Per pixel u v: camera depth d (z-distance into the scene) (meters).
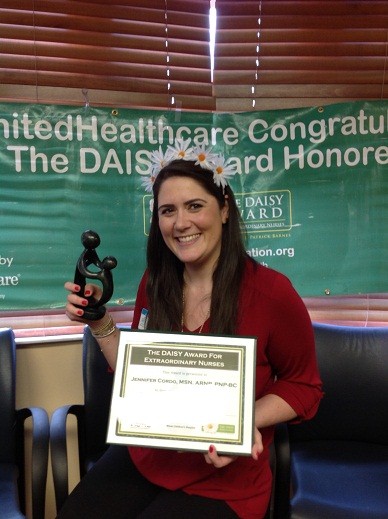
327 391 1.86
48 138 1.95
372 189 2.09
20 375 2.00
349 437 1.86
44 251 1.97
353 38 2.09
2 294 1.95
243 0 2.04
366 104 2.07
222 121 2.06
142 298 1.51
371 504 1.43
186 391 1.17
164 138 2.03
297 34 2.07
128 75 2.02
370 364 1.85
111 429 1.15
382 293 2.13
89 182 1.99
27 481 1.98
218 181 1.31
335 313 2.13
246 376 1.17
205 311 1.36
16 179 1.93
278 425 1.63
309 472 1.63
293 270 2.09
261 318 1.28
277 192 2.08
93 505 1.26
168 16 2.03
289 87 2.10
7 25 1.91
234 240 1.34
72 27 1.96
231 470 1.25
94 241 1.30
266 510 1.28
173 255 1.41
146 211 2.04
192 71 2.07
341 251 2.10
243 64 2.07
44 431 1.57
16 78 1.93
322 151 2.07
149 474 1.30
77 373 2.05
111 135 1.99
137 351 1.21
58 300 1.99
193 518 1.17
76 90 1.99
